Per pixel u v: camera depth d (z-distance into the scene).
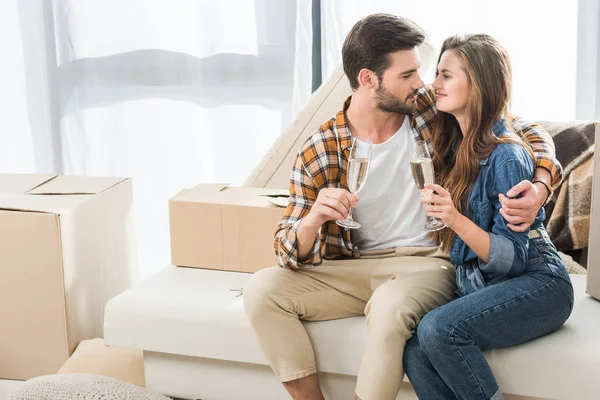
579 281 2.33
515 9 2.99
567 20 2.97
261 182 2.79
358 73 2.12
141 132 3.43
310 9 3.13
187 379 2.30
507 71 2.01
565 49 2.99
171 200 2.51
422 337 1.87
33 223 2.39
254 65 3.28
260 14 3.23
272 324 2.07
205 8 3.26
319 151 2.17
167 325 2.24
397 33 2.08
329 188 2.03
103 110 3.45
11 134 3.54
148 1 3.31
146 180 3.47
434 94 2.16
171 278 2.45
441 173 2.14
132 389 1.64
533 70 3.03
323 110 2.80
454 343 1.84
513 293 1.90
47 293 2.43
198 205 2.48
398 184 2.18
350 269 2.13
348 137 2.16
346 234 2.20
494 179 1.97
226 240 2.48
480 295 1.91
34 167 3.57
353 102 2.18
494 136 2.00
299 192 2.18
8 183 2.69
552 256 1.99
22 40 3.45
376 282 2.12
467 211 2.03
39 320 2.46
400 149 2.17
